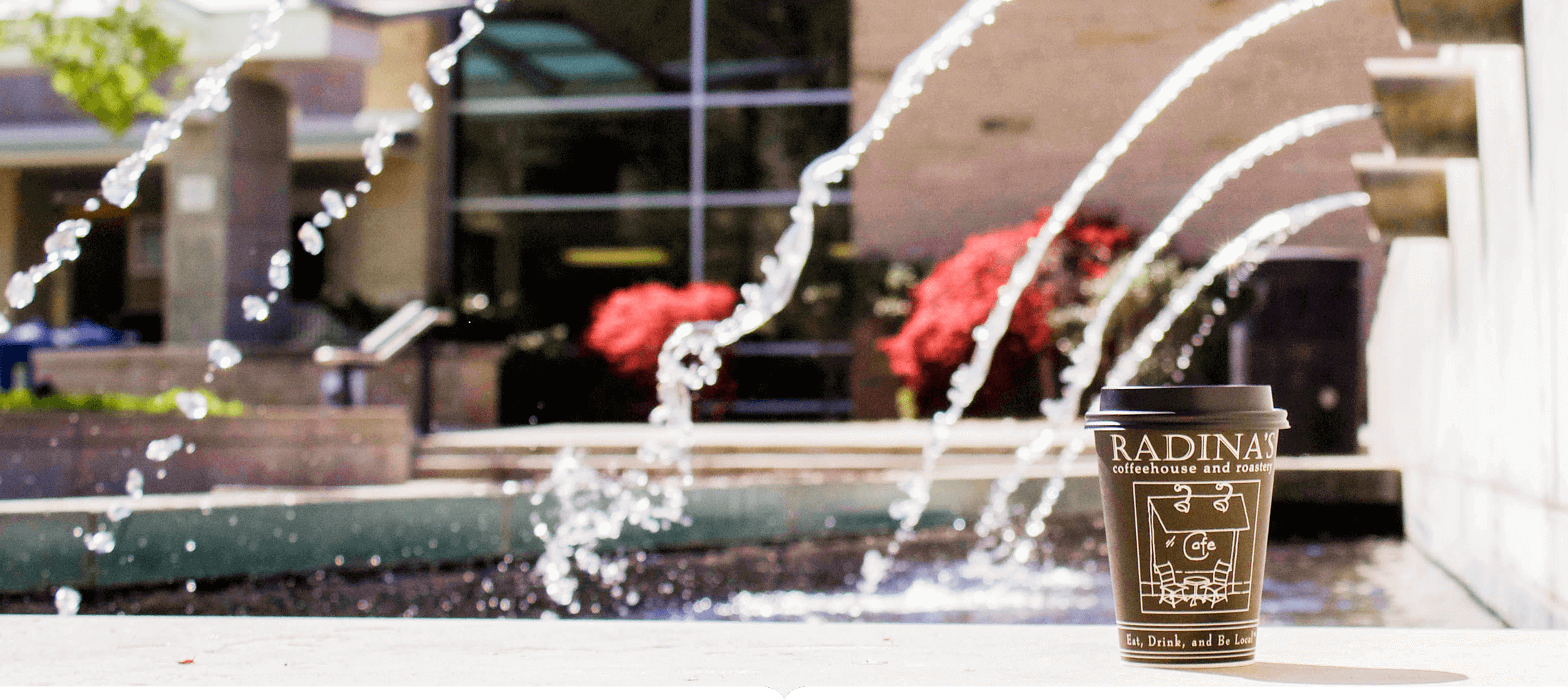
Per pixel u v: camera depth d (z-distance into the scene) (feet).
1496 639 7.88
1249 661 6.70
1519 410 14.20
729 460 29.40
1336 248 43.68
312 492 22.39
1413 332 23.50
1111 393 6.76
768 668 6.90
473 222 54.65
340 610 14.79
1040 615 14.60
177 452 24.66
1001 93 48.39
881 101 49.42
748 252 52.85
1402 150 16.72
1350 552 21.54
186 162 44.50
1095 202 47.19
